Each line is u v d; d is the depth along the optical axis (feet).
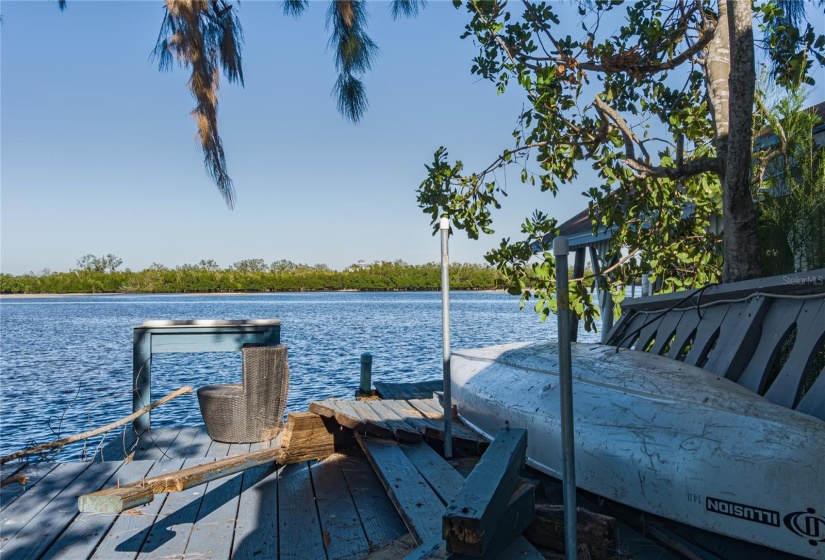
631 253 20.48
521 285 20.08
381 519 13.65
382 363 65.57
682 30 20.54
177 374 59.00
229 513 14.15
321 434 18.21
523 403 15.67
